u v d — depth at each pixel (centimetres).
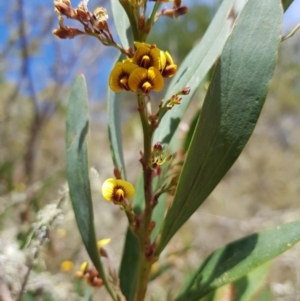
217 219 38
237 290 14
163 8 11
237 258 10
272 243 10
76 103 11
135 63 9
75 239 27
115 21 11
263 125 71
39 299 18
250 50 9
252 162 65
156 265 22
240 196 60
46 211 13
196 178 9
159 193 10
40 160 41
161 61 9
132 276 13
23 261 15
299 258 30
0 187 26
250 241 10
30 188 25
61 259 23
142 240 11
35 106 35
